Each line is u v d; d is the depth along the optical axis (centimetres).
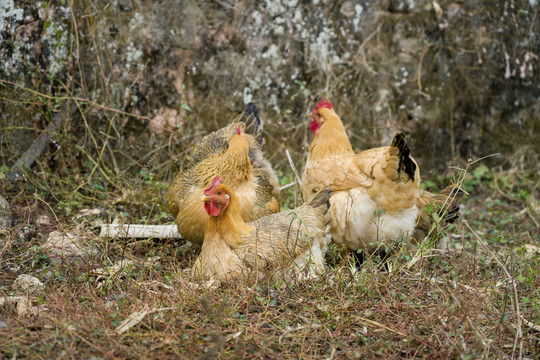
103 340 331
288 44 718
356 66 738
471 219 655
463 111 788
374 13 736
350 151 533
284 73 721
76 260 460
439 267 486
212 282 409
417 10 748
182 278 423
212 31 693
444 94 774
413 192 479
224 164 482
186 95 693
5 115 606
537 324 380
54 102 631
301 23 719
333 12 726
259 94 718
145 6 664
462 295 389
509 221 646
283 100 726
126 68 666
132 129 675
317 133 543
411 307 387
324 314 379
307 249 450
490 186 762
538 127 806
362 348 342
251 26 705
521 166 797
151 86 679
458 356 338
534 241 575
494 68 784
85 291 410
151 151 680
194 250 515
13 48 606
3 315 367
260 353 331
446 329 367
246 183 491
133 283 416
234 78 707
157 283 415
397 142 449
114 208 592
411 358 340
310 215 468
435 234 479
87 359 314
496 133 799
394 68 752
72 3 632
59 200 589
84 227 542
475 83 782
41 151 617
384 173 468
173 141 688
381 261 478
